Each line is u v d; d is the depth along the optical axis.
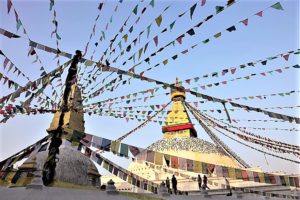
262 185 29.52
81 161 21.77
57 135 12.32
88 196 12.92
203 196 21.20
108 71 10.96
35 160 18.75
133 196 15.16
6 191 11.69
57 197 11.64
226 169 8.63
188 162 8.72
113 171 11.50
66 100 12.83
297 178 8.25
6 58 10.05
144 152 8.93
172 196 18.81
